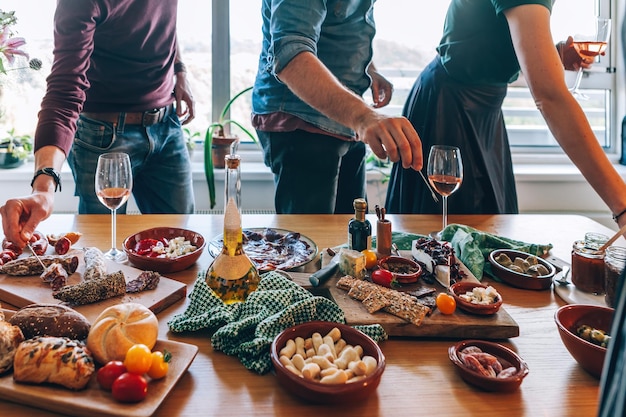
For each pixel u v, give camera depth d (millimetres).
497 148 1780
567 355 835
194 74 2812
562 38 2881
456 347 798
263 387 735
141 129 1854
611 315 833
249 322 818
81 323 770
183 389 725
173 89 2039
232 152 946
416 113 1781
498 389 729
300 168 1663
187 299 996
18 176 2539
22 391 667
